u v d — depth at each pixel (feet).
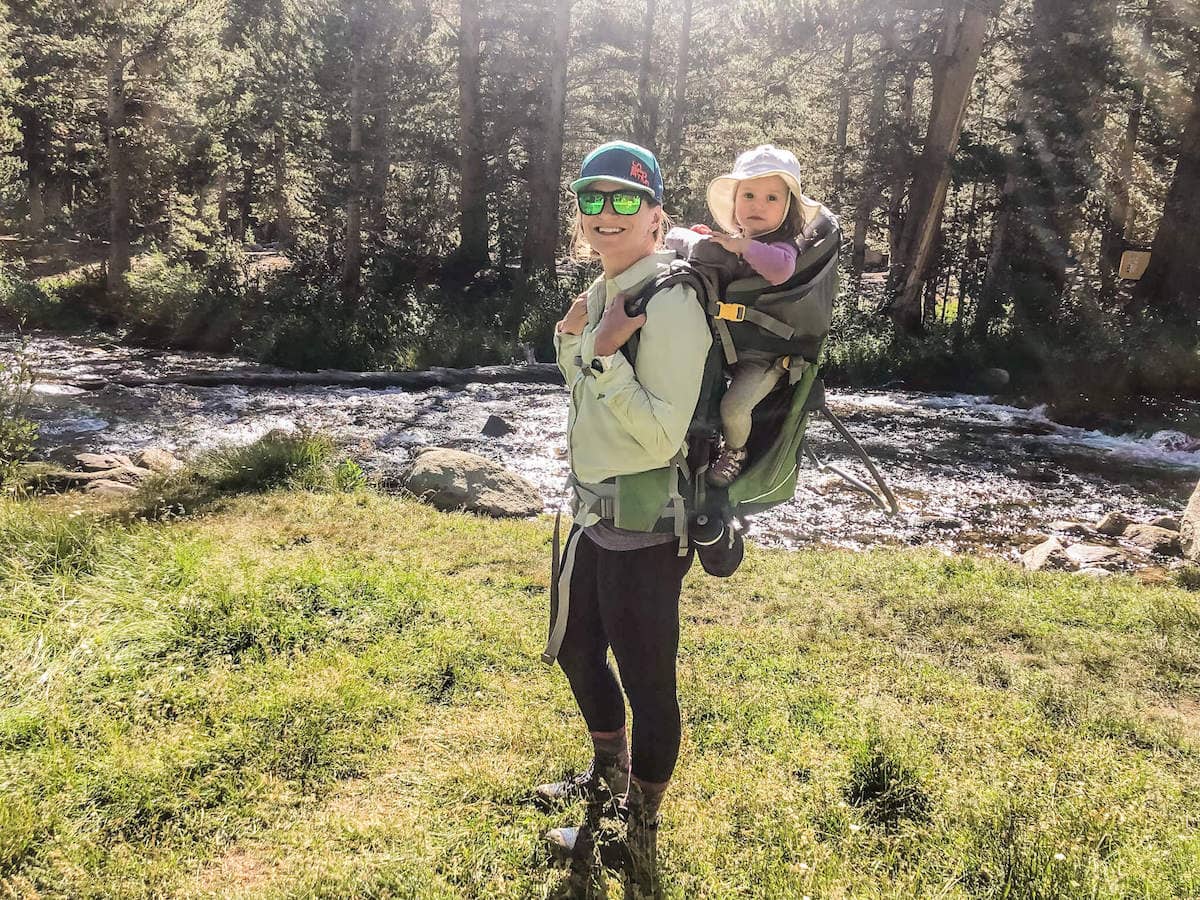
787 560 22.68
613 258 7.57
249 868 8.69
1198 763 12.01
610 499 7.63
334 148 76.38
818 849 8.86
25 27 86.69
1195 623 17.89
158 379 50.96
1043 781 10.40
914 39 70.85
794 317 7.20
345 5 74.08
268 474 27.12
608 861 8.41
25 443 28.58
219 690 11.87
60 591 14.48
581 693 8.82
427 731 11.55
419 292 81.87
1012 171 66.13
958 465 38.50
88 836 8.75
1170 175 80.23
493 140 97.14
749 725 12.43
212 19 80.48
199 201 90.07
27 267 97.50
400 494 27.40
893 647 16.49
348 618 15.08
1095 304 67.15
